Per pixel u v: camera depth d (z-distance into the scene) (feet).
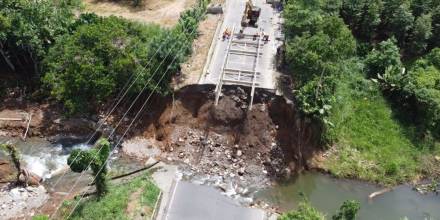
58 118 146.61
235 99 141.49
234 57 155.84
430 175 137.18
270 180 131.54
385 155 138.72
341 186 132.26
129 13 185.16
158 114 143.43
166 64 139.85
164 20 179.01
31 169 130.41
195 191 120.67
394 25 168.14
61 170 130.82
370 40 173.27
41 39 147.13
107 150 113.70
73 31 152.05
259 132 138.51
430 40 170.50
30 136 143.13
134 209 110.93
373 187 132.67
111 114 145.07
